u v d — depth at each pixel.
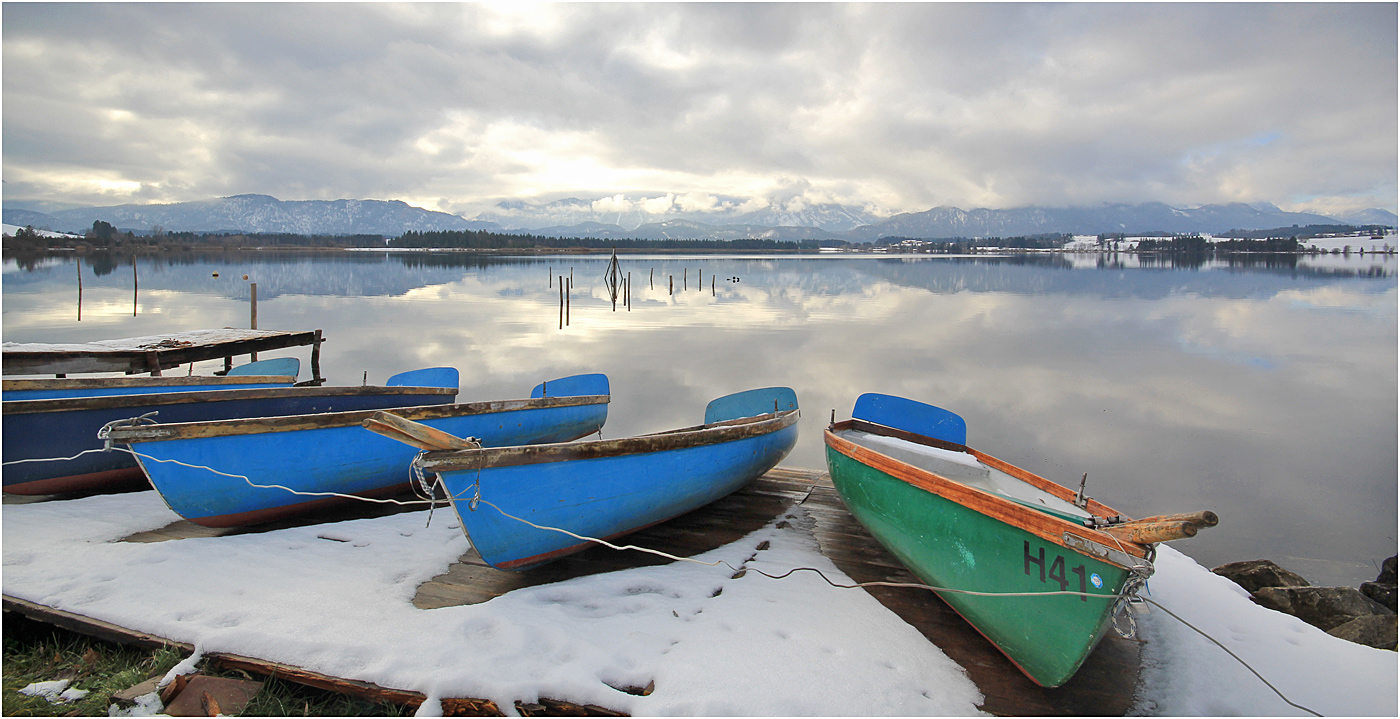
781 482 7.76
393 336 23.41
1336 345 23.20
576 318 29.67
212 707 3.64
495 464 4.70
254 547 5.41
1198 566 6.07
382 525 6.05
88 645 4.26
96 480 6.73
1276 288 48.06
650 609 4.64
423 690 3.62
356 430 6.30
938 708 3.73
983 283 56.41
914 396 15.50
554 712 3.57
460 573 5.13
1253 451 11.76
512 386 15.90
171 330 22.33
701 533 6.14
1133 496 9.77
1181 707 3.88
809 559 5.59
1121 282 56.28
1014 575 4.07
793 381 16.92
